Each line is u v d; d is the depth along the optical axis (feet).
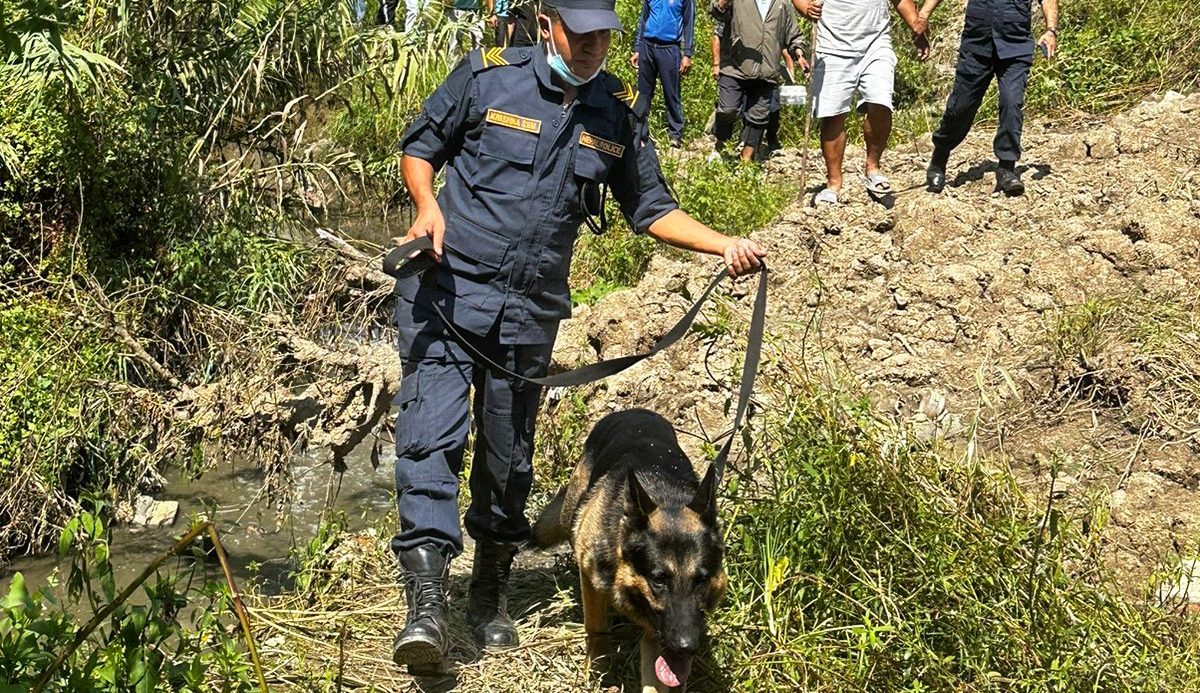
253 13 25.45
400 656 12.38
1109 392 18.65
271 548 18.11
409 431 12.85
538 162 12.59
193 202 24.52
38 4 13.41
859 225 25.76
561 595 14.87
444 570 12.66
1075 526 14.73
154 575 17.12
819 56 27.12
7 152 21.29
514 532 13.93
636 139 13.20
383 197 31.63
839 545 13.29
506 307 12.82
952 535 13.08
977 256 23.53
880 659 12.24
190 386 21.89
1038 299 21.63
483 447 13.51
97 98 22.58
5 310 20.59
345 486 20.25
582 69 12.39
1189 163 26.30
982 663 12.05
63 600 16.51
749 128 34.65
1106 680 11.80
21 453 18.94
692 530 11.52
